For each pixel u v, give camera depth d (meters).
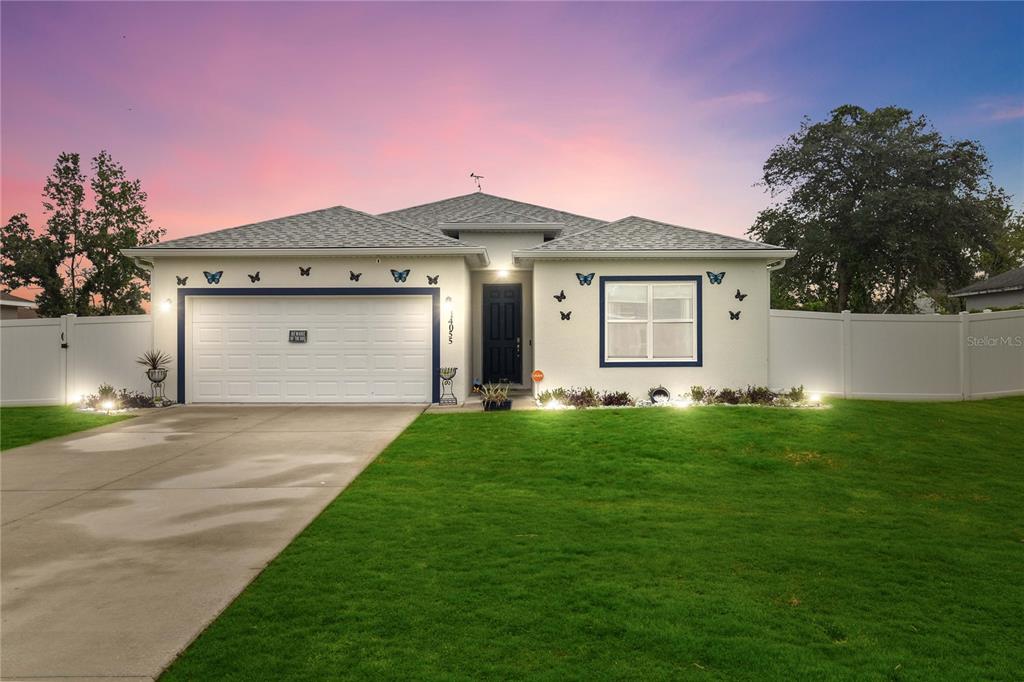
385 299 13.47
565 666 3.21
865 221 24.78
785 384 14.00
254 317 13.46
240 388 13.45
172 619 3.71
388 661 3.23
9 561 4.71
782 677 3.13
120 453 8.71
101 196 25.84
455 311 13.44
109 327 13.84
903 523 6.08
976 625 3.80
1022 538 5.65
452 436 9.80
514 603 3.98
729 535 5.55
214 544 5.08
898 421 11.02
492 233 16.03
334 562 4.67
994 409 12.66
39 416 12.02
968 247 25.75
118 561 4.70
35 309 27.33
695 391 12.98
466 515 6.01
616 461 8.41
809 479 7.79
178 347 13.38
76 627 3.61
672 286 13.50
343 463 8.12
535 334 13.41
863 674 3.17
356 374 13.45
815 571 4.68
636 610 3.90
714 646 3.44
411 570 4.54
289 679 3.05
